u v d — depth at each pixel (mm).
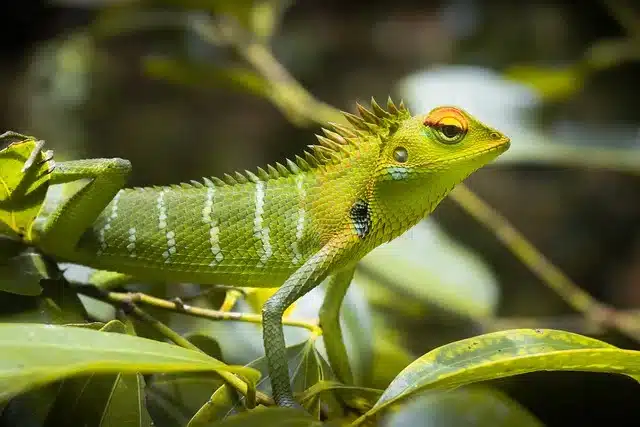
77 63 926
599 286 926
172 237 513
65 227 504
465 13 984
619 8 740
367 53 1044
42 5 962
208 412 478
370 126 513
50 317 492
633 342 645
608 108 860
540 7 944
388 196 510
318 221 512
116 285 526
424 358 477
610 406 626
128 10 780
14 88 950
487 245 915
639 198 921
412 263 618
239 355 522
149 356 455
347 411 491
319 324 516
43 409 475
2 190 491
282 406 473
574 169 939
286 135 1011
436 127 507
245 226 514
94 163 502
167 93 992
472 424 478
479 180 962
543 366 471
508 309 881
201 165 994
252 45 674
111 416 477
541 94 685
